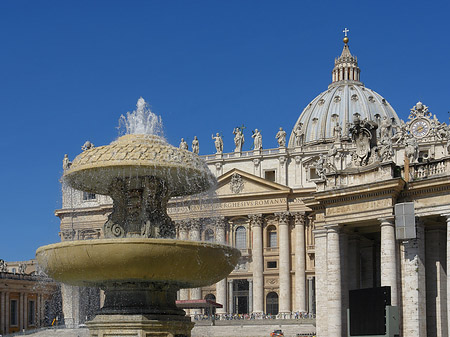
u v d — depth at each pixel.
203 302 94.50
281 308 110.38
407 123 93.50
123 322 25.62
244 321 95.00
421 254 37.91
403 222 37.34
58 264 25.48
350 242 42.31
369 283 43.69
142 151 26.42
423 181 37.62
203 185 29.06
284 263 111.56
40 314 105.88
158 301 26.69
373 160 40.44
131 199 27.66
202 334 90.38
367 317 34.69
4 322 100.75
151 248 24.48
